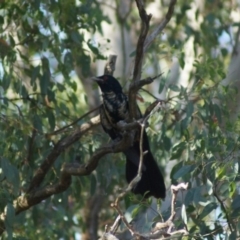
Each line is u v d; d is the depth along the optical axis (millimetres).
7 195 11086
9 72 12750
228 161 10219
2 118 12352
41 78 12984
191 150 11203
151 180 11523
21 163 12211
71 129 13094
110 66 12430
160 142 13047
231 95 12258
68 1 13008
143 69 14555
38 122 12664
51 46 13234
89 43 13320
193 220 10727
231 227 10141
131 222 10523
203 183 10547
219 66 12805
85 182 13695
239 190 10703
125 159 12664
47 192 11508
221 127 11328
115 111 12016
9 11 13242
